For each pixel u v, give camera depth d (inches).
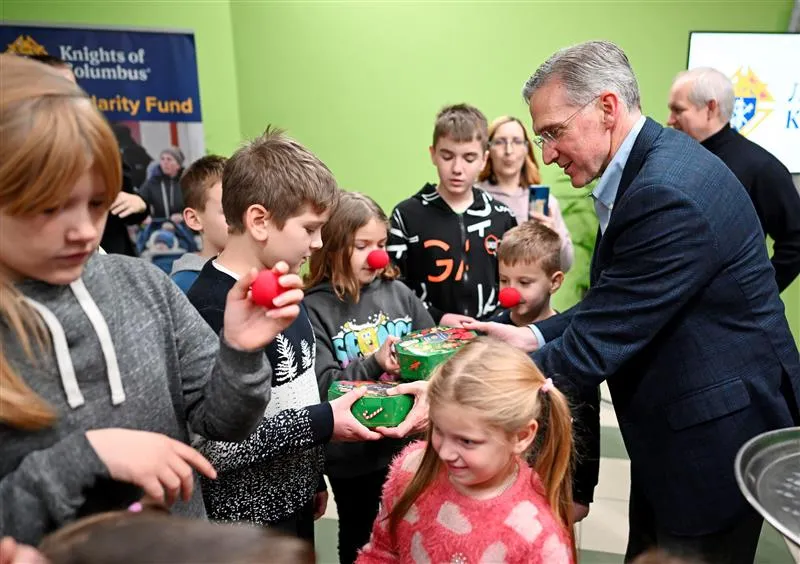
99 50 118.7
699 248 44.0
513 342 55.5
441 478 37.0
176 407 32.2
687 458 48.1
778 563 74.8
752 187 92.0
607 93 46.7
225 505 39.9
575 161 50.0
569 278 150.2
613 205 50.3
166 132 125.5
